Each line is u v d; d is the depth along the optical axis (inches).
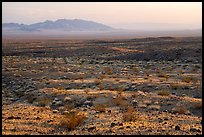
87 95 1012.5
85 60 2391.7
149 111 790.5
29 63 2066.9
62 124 647.8
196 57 2166.6
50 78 1462.8
